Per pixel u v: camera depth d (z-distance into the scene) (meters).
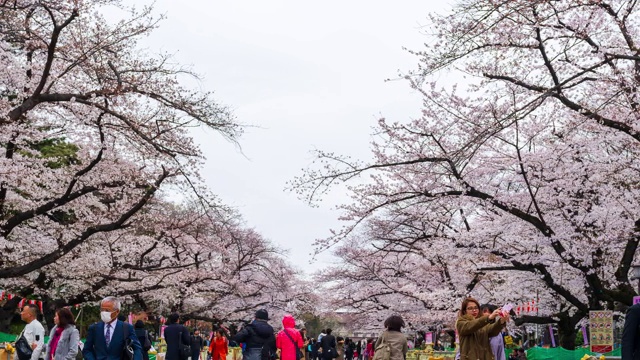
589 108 17.36
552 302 26.31
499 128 11.67
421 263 32.31
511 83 18.67
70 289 30.70
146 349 14.08
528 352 18.25
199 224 32.22
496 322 8.41
